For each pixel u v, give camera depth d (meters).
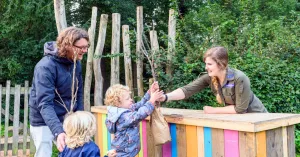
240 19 7.84
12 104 8.30
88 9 10.34
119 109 2.57
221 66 2.47
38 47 8.59
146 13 11.27
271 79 5.91
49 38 8.66
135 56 5.65
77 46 2.49
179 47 5.70
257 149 2.06
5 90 6.00
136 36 5.71
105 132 3.25
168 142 2.62
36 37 8.98
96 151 2.15
